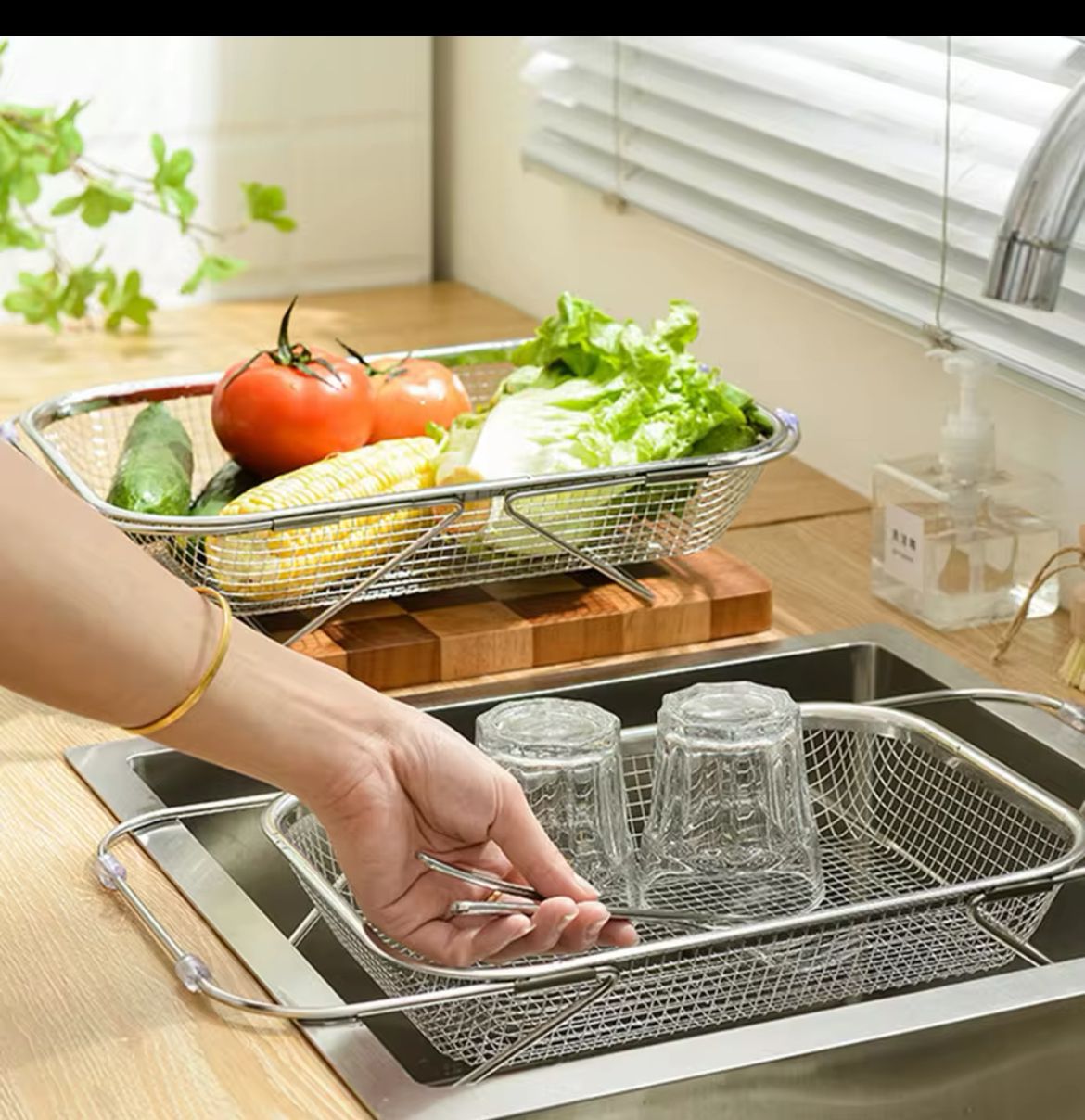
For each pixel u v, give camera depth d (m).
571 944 0.86
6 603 0.71
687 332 1.31
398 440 1.30
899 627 1.29
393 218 2.21
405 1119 0.76
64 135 1.90
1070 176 0.93
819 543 1.45
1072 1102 0.86
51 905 0.95
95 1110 0.77
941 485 1.29
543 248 2.05
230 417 1.29
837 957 0.95
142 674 0.75
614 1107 0.78
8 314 2.06
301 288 2.20
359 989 1.04
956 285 1.37
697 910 0.99
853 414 1.57
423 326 2.04
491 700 1.19
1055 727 1.14
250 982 0.88
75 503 0.75
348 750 0.81
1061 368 1.26
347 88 2.14
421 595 1.28
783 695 1.01
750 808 0.99
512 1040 0.88
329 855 1.02
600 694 1.21
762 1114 0.81
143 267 2.13
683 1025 0.91
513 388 1.30
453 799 0.84
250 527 1.12
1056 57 1.27
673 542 1.27
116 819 1.04
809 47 1.57
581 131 1.91
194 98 2.09
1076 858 0.90
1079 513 1.32
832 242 1.52
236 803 1.04
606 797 0.98
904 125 1.45
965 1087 0.84
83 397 1.37
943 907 0.96
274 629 1.22
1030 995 0.85
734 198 1.65
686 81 1.73
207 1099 0.78
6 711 1.18
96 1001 0.86
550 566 1.27
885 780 1.17
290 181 2.15
